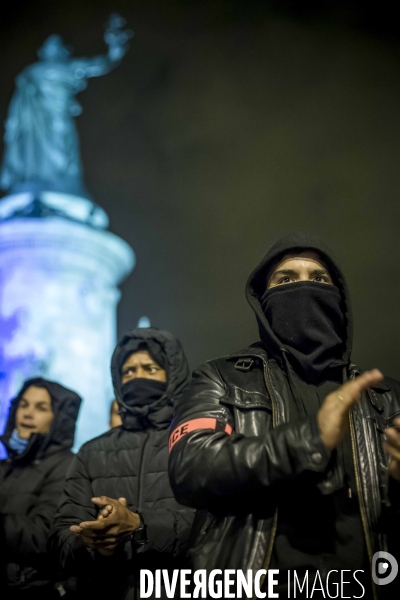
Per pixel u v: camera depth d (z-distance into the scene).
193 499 2.83
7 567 4.82
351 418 3.04
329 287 3.30
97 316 17.70
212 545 2.84
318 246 3.41
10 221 17.02
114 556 3.95
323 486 2.75
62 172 18.53
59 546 4.11
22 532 4.82
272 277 3.43
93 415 16.28
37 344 16.64
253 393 3.10
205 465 2.78
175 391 4.89
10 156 18.75
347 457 2.97
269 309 3.33
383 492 2.87
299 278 3.37
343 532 2.83
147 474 4.46
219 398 3.12
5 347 16.69
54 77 18.91
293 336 3.22
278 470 2.70
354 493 2.90
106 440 4.70
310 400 3.09
